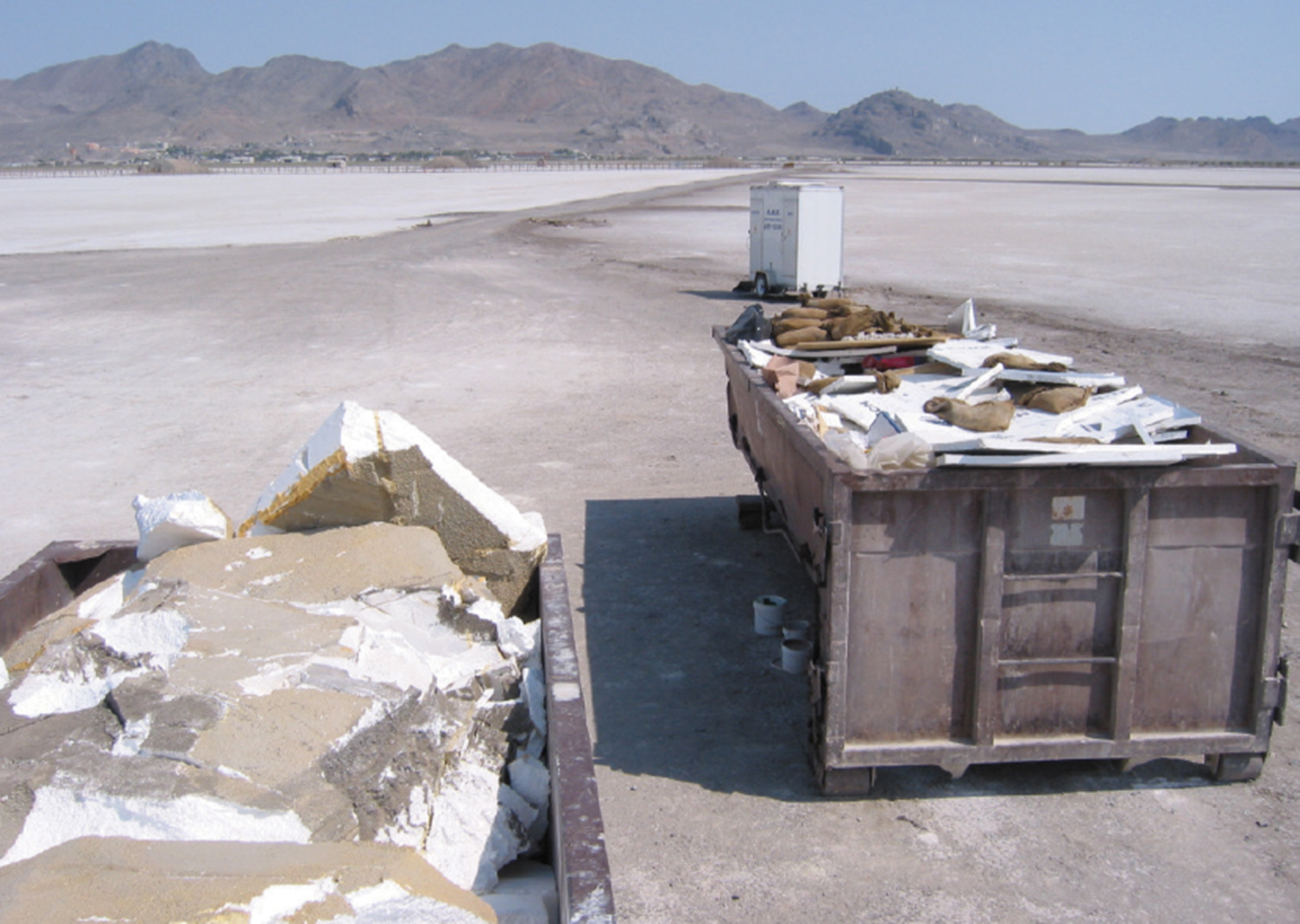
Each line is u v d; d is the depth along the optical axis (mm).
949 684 4734
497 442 11578
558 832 2777
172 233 44344
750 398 7188
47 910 2025
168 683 3006
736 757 5320
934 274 26875
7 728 2980
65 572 5078
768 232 23234
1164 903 4180
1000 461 4383
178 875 2188
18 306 22484
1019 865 4434
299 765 2814
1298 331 18094
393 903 2268
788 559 8047
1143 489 4480
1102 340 17188
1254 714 4789
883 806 4879
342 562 3986
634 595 7395
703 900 4215
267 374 15438
